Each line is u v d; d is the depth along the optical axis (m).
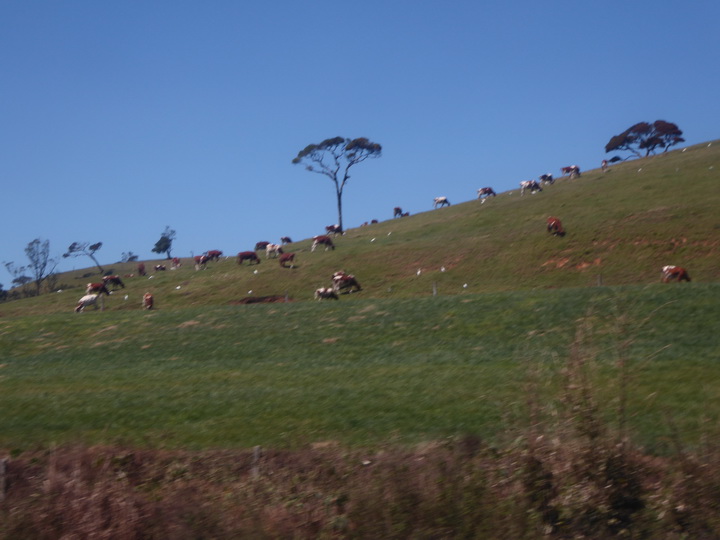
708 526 11.03
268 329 36.03
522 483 11.65
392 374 25.03
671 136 122.62
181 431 19.64
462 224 79.12
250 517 11.62
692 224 59.56
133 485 13.99
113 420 21.42
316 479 13.09
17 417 22.53
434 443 13.94
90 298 61.41
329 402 21.56
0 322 44.66
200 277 71.56
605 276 53.66
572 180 93.81
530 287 53.94
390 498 11.45
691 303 30.36
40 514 11.88
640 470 11.84
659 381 20.33
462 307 35.47
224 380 26.38
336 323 35.69
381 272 63.38
